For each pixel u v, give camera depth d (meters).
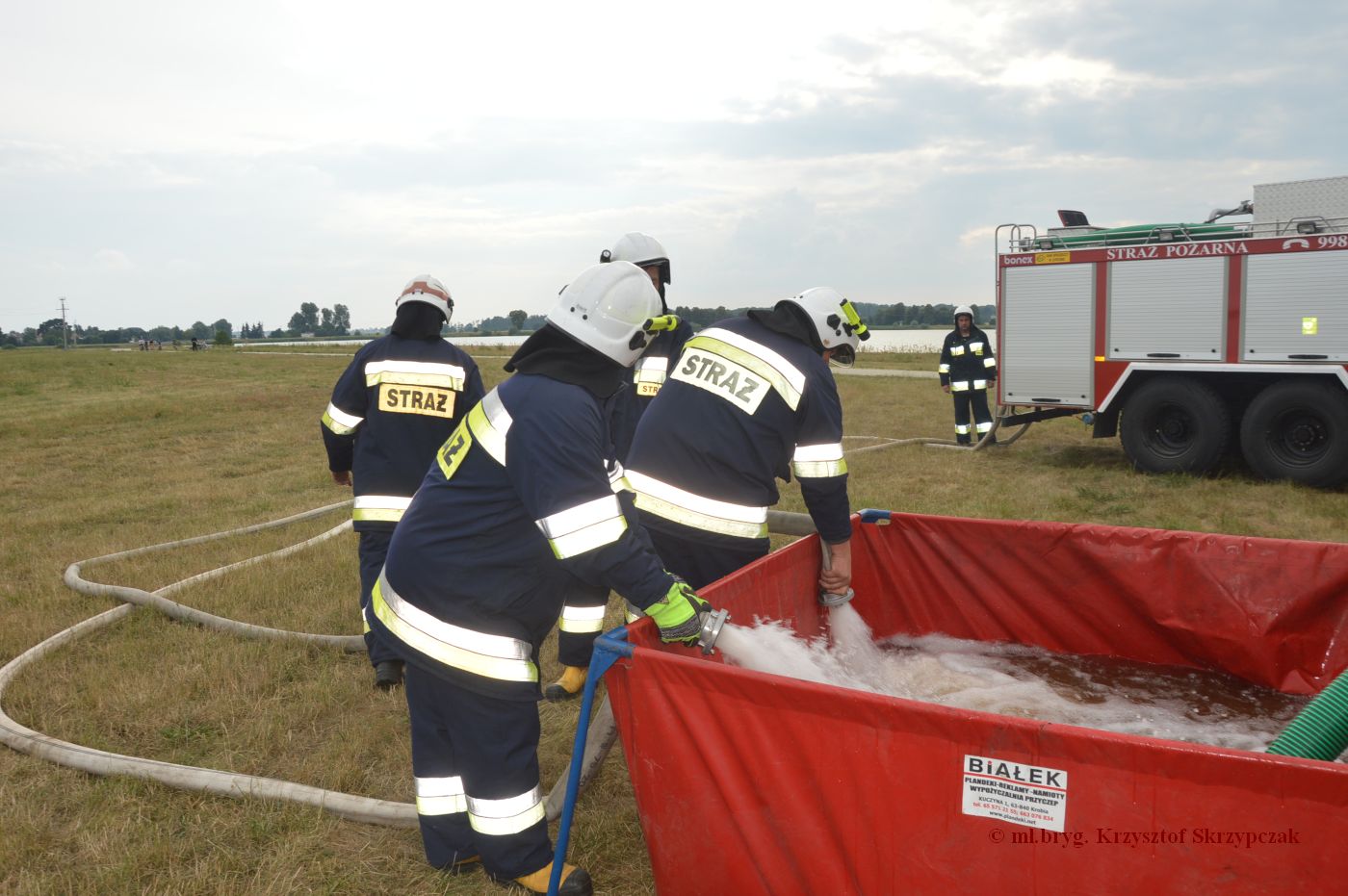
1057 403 10.01
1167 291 9.13
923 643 4.09
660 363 4.65
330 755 3.56
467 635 2.54
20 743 3.60
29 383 28.09
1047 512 7.33
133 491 9.82
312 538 6.95
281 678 4.30
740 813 2.17
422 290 4.32
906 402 17.72
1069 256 9.72
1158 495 8.09
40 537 7.57
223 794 3.24
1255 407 8.58
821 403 3.30
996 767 1.87
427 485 2.64
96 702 4.05
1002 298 10.26
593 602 3.88
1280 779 1.63
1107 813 1.78
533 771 2.65
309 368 35.97
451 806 2.73
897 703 1.93
